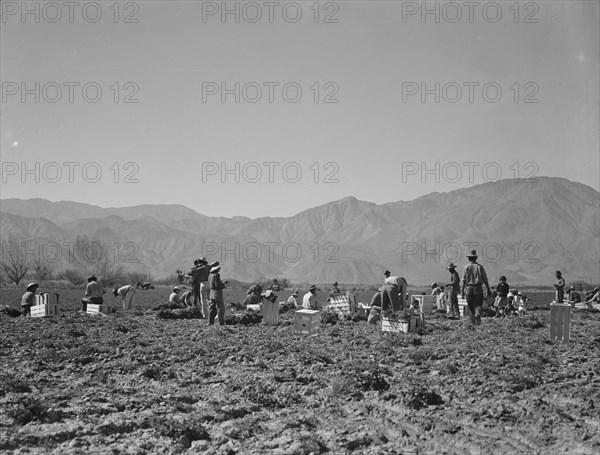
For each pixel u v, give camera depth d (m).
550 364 14.48
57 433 9.05
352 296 28.34
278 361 15.18
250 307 29.42
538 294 88.81
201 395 11.75
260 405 10.99
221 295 24.91
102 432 9.27
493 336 19.58
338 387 11.81
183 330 22.22
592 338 19.22
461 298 31.83
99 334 20.70
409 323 21.00
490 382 12.33
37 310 29.17
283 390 11.99
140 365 14.45
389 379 12.75
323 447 8.70
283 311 32.62
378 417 10.22
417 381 12.26
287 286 138.50
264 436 9.24
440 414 10.32
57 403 10.84
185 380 12.93
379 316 25.00
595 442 8.82
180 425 9.31
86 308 31.53
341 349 16.89
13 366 14.32
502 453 8.45
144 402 10.88
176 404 10.77
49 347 17.17
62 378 13.28
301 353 15.77
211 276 24.89
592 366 14.16
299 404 11.15
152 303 49.50
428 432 9.41
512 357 14.98
